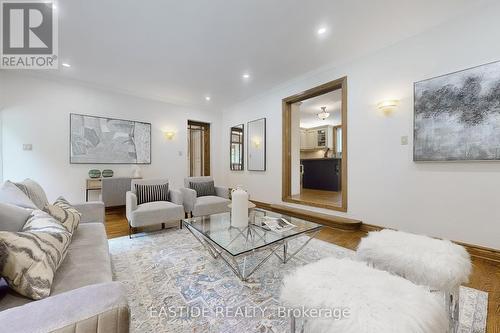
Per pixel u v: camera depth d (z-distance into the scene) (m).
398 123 2.77
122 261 2.09
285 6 2.19
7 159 3.49
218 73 3.77
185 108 5.53
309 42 2.82
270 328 1.26
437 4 2.16
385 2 2.13
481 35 2.16
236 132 5.66
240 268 1.96
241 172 5.51
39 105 3.72
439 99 2.40
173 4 2.15
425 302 0.82
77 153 4.06
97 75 3.83
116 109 4.49
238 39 2.75
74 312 0.63
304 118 7.40
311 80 3.84
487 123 2.11
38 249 0.96
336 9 2.23
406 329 0.70
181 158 5.43
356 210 3.21
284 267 1.99
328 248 2.44
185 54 3.12
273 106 4.63
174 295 1.57
